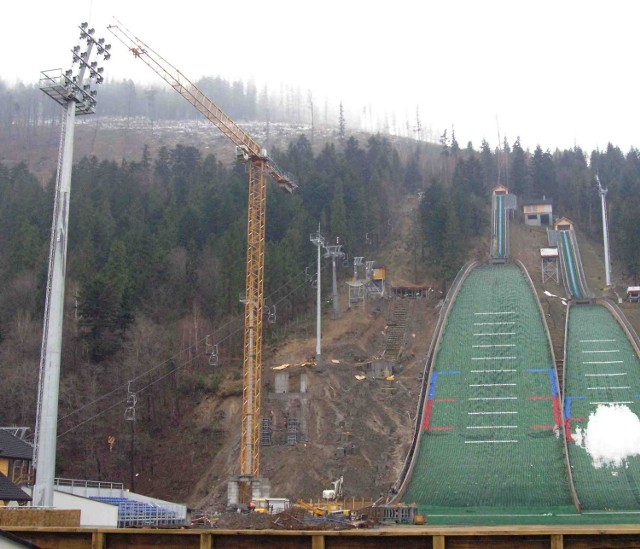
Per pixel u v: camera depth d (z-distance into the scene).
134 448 88.56
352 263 132.88
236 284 107.62
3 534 17.73
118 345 95.44
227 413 91.62
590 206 165.62
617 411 84.38
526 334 103.50
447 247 128.12
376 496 77.00
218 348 100.81
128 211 128.00
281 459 84.25
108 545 24.50
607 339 101.62
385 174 170.62
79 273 105.88
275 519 55.44
